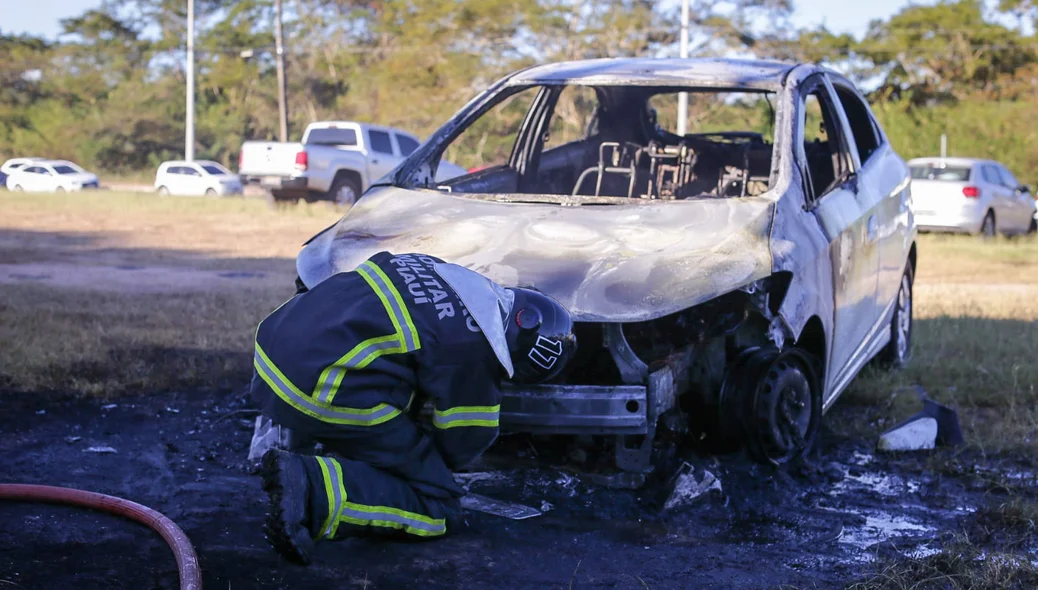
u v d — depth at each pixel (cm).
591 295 380
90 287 928
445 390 328
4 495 369
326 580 318
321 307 327
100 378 564
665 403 392
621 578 330
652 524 381
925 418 504
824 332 452
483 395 334
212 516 375
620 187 598
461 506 383
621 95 599
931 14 4688
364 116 5178
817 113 624
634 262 396
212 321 744
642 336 420
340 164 2111
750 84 507
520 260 402
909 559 342
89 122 5734
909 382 626
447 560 338
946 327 791
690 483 395
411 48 4612
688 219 425
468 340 327
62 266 1109
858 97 611
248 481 420
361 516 325
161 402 536
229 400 543
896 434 492
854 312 509
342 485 321
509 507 388
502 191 585
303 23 5834
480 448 341
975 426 530
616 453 400
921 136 3675
